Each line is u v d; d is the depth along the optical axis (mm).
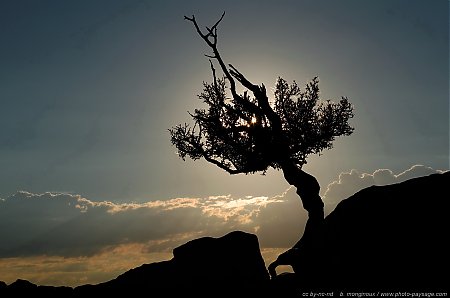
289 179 28141
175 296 23703
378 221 21422
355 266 20609
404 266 19422
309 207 27094
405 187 22438
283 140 28938
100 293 25266
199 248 25938
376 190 23000
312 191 27297
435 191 21547
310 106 30578
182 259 25812
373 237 20969
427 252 19438
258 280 24312
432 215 20594
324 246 22297
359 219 22062
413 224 20578
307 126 29797
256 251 25922
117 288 25156
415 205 21266
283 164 28516
